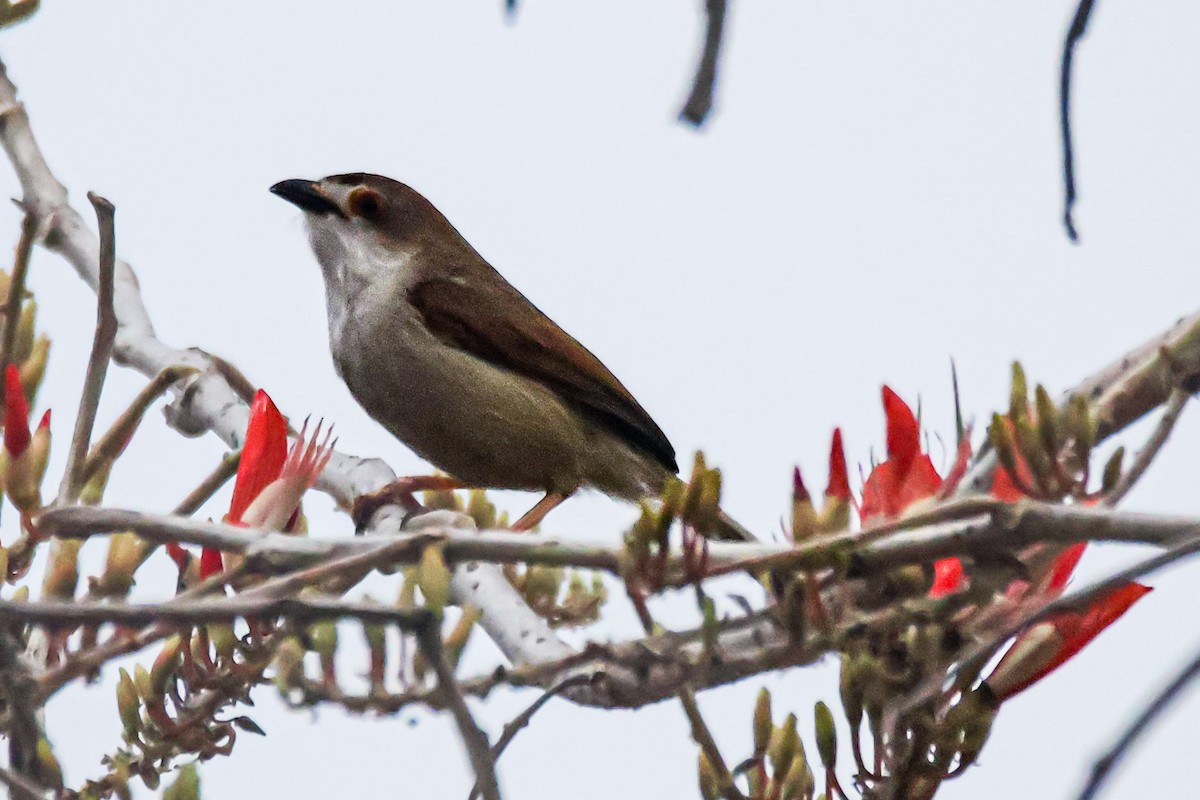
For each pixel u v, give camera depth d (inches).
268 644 248.8
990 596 231.5
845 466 226.7
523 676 225.6
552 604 353.1
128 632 218.5
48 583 245.0
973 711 244.2
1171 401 242.1
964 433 265.7
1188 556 187.0
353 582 228.2
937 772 245.0
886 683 247.1
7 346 302.2
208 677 251.3
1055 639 244.2
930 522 212.8
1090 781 138.0
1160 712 136.9
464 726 195.2
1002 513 210.1
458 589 321.7
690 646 240.8
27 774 217.6
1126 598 245.8
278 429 272.4
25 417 244.1
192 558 264.2
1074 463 245.8
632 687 233.1
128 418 292.0
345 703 227.6
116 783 251.9
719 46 178.1
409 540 211.0
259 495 259.8
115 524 230.4
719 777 249.4
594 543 216.2
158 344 419.5
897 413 258.2
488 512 382.3
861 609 238.5
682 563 216.7
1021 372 241.9
